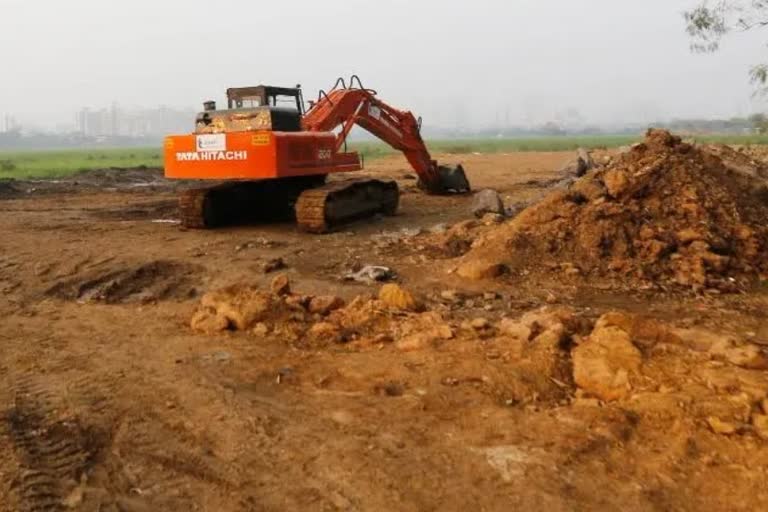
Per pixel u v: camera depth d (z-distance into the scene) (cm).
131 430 521
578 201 1075
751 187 1132
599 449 466
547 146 7650
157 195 2270
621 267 955
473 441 486
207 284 977
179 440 505
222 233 1347
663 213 1031
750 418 480
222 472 461
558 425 500
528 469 445
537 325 688
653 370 552
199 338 733
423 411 534
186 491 440
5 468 464
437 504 414
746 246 994
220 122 1369
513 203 1788
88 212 1772
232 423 526
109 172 3378
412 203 1803
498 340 670
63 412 554
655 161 1082
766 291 903
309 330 738
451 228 1279
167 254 1136
